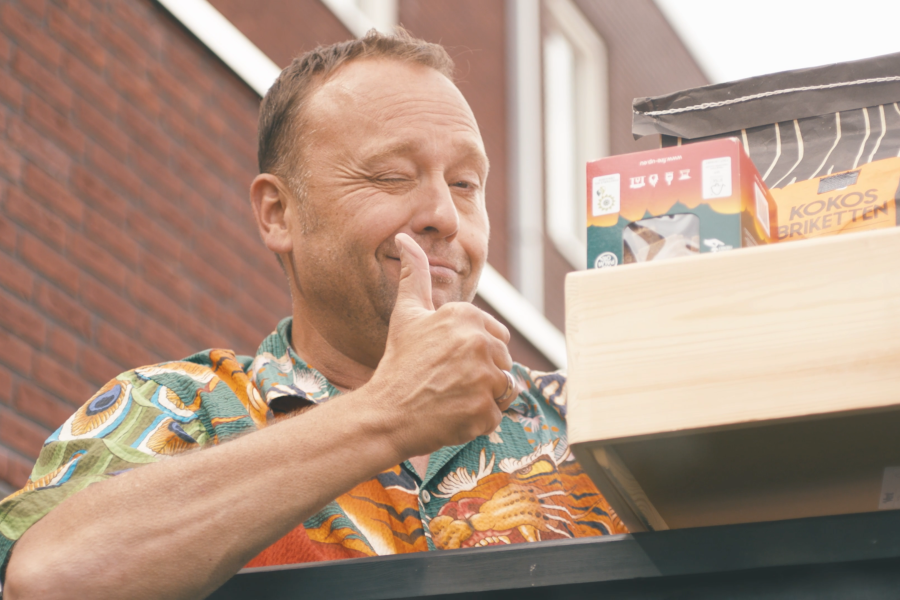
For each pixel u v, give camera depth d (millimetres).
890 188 1088
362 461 1114
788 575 989
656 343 936
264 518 1108
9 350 3172
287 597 1089
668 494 1044
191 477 1144
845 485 1017
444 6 5535
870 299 901
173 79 3980
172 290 3750
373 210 1543
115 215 3631
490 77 5816
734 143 1018
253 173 4230
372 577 1070
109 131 3691
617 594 1022
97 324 3461
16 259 3277
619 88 6926
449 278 1539
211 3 4172
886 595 962
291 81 1681
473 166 1607
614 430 924
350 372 1626
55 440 1370
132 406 1420
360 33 4867
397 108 1587
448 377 1107
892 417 899
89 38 3703
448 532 1400
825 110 1170
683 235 1003
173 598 1103
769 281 925
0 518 1209
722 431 927
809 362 899
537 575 1024
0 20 3414
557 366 5617
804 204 1116
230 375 1526
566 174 6336
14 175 3338
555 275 5918
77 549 1113
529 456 1502
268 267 4180
